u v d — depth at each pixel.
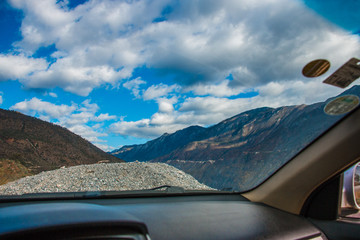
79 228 0.94
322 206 2.08
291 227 1.85
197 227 1.64
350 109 1.72
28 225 0.88
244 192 2.60
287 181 2.18
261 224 1.81
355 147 1.77
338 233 1.91
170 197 2.43
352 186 2.16
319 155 1.94
